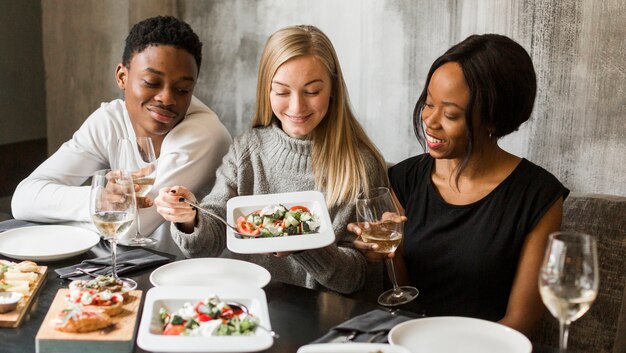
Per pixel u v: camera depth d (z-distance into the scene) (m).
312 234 1.74
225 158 2.31
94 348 1.41
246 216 1.93
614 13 2.53
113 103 2.58
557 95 2.71
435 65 1.87
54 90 4.35
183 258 1.92
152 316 1.43
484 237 1.90
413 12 3.01
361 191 2.14
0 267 1.73
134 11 3.87
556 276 1.25
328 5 3.28
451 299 1.96
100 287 1.62
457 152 1.87
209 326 1.38
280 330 1.51
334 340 1.45
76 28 4.14
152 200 2.23
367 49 3.19
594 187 2.67
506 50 1.81
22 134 4.77
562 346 1.28
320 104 2.07
